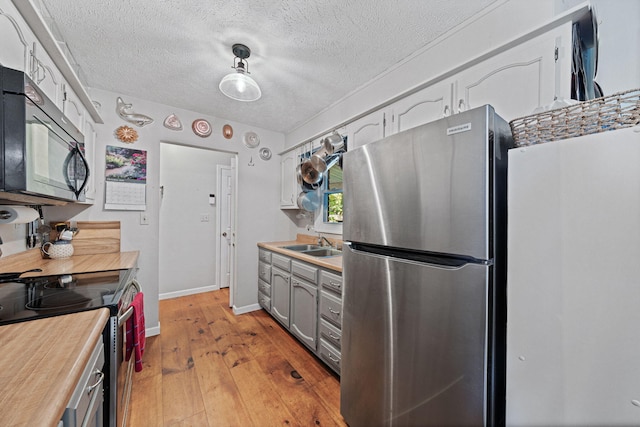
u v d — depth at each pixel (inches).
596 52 43.6
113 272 61.7
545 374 28.9
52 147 45.4
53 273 60.4
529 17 47.9
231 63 74.1
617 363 24.4
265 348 91.6
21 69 42.2
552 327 28.4
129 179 95.3
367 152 49.6
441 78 58.2
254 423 59.4
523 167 30.8
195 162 149.2
